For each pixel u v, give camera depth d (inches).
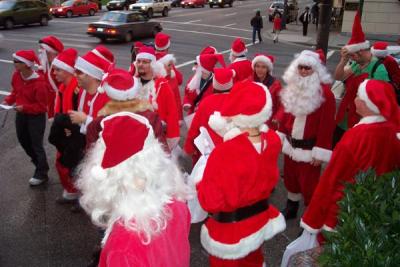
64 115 174.7
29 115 218.8
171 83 237.3
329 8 300.4
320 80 175.8
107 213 73.5
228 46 794.2
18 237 181.9
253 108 118.1
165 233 73.4
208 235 121.9
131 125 72.9
